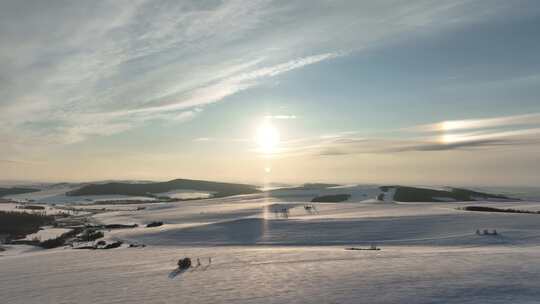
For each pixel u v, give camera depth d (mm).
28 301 32750
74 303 30641
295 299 27078
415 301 24938
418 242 61500
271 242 70875
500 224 72625
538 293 25250
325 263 39875
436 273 31844
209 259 45688
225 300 28156
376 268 35500
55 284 38750
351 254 46188
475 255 40188
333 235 73938
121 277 39719
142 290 33094
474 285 27547
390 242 64125
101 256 58719
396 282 29609
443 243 58281
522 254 40031
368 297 26297
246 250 56031
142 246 74125
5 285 40250
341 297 26734
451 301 24531
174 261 48375
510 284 27422
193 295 30188
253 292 29750
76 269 47344
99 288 35156
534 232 61781
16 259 62656
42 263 55000
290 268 38125
